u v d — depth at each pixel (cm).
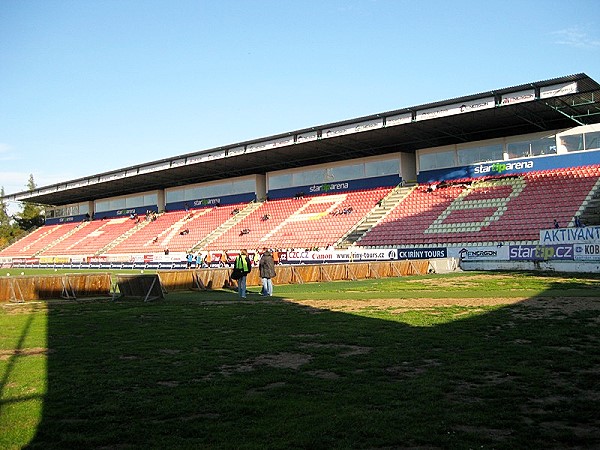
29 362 1006
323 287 2655
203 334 1295
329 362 952
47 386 834
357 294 2181
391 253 3884
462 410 671
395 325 1322
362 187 5325
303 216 5362
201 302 2086
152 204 7388
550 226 3559
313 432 605
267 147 4994
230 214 6203
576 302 1620
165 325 1465
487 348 1016
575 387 759
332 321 1435
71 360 1023
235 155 5247
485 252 3428
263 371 904
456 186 4547
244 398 748
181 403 732
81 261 6450
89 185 6981
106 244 6962
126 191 7594
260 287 2839
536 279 2550
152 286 2188
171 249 6025
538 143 4256
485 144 4522
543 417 638
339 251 4128
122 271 5434
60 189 7469
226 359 1005
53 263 6838
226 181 6531
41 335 1327
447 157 4738
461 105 3797
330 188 5562
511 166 4353
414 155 5194
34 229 9269
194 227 6309
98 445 592
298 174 5834
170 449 570
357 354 1012
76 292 2427
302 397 746
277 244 5047
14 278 2248
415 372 870
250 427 630
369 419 642
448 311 1529
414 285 2503
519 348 1003
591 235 2948
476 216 4047
